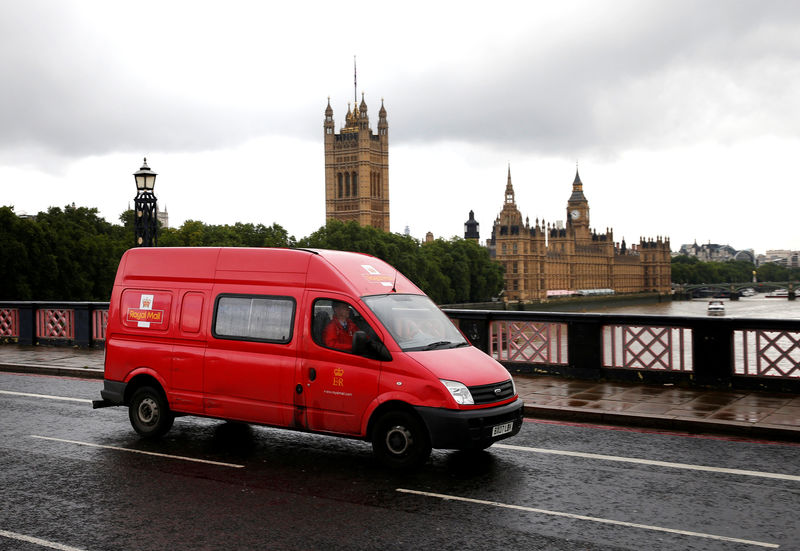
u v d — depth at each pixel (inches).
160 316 461.4
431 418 370.3
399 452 382.9
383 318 395.9
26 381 715.4
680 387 605.0
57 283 3196.4
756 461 395.9
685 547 276.2
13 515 318.0
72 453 426.6
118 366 476.4
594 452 418.9
